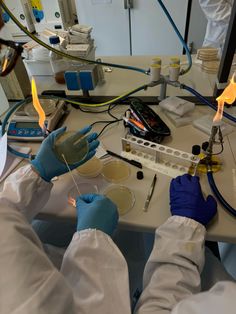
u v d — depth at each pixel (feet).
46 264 1.20
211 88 3.70
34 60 4.16
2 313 0.98
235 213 1.98
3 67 2.29
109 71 4.50
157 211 2.10
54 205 2.22
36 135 2.91
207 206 2.00
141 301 1.68
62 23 7.34
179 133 2.94
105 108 3.53
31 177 2.06
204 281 2.27
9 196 1.98
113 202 2.11
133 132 2.92
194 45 8.13
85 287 1.47
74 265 1.55
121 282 1.53
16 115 3.08
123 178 2.42
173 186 2.17
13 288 1.04
